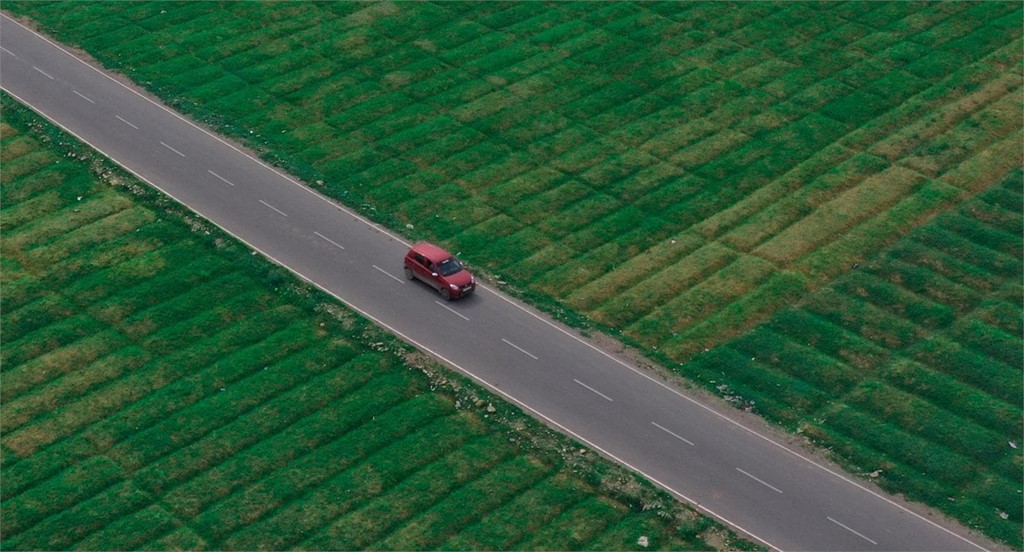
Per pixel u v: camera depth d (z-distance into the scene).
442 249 88.00
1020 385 79.25
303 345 81.56
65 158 100.19
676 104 106.94
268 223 92.56
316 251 89.75
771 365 80.75
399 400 77.38
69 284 87.44
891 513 70.25
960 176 98.69
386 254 89.75
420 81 109.81
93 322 84.06
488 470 72.62
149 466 73.12
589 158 100.25
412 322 83.31
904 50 114.38
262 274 87.50
